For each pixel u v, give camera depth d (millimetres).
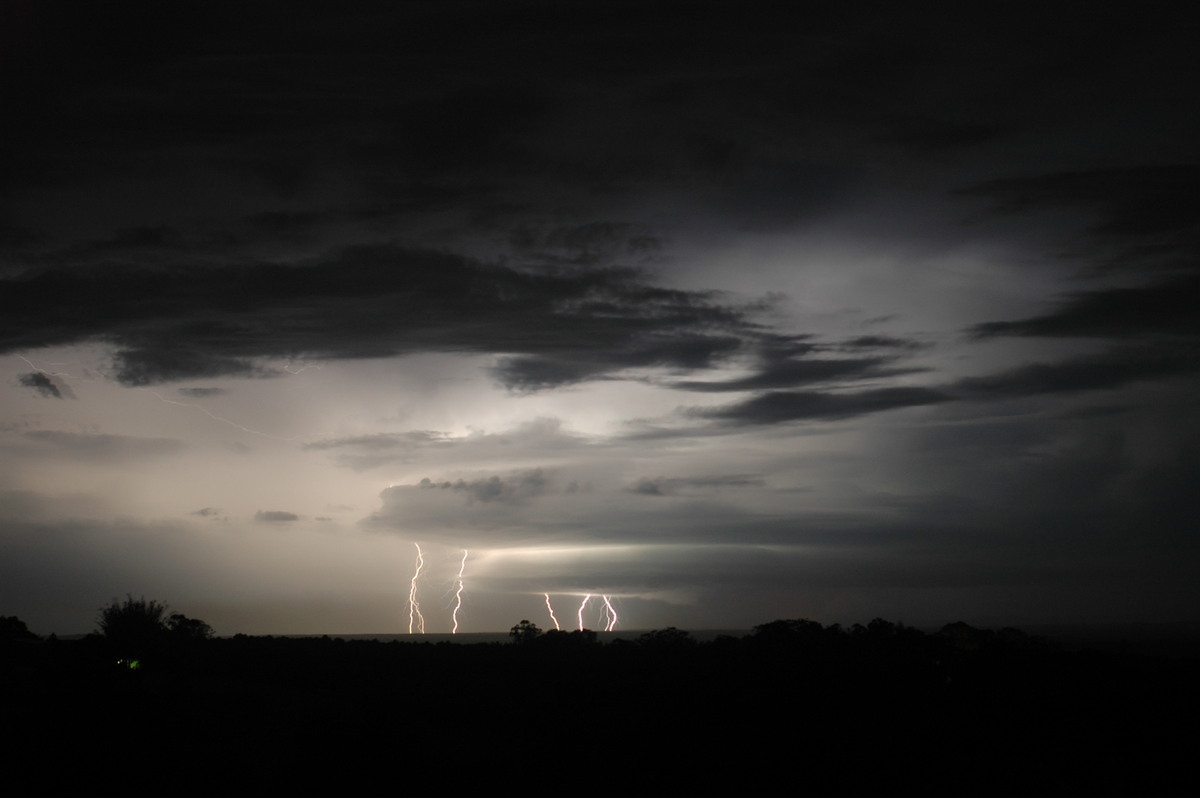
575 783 27859
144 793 25469
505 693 41469
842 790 26531
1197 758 27234
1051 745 28891
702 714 34156
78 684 29016
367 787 27375
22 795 24062
